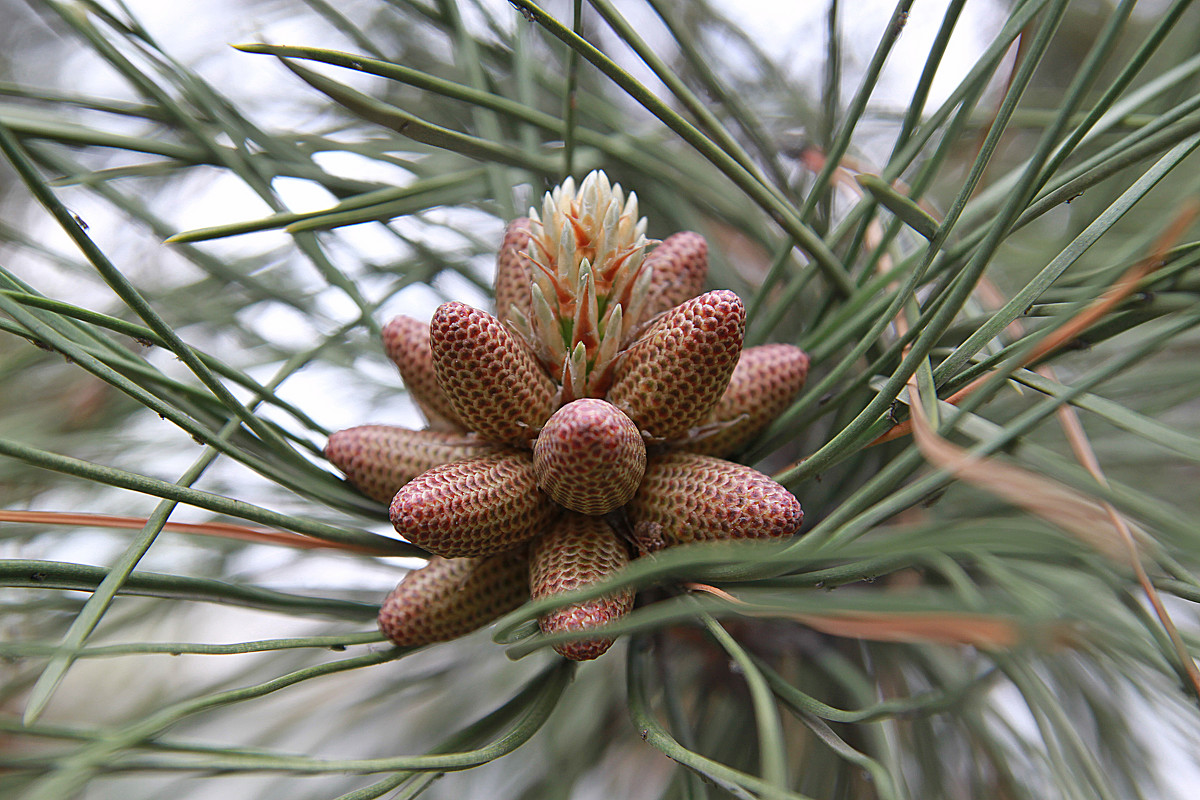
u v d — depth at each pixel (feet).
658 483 0.35
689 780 0.35
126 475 0.30
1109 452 0.42
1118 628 0.30
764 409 0.37
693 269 0.39
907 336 0.33
